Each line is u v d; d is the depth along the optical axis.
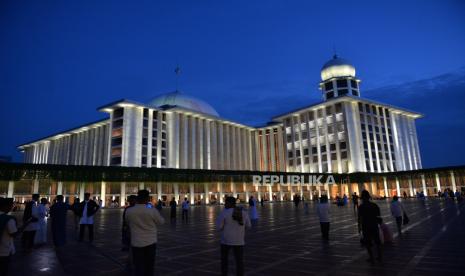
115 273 7.82
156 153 71.50
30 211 11.48
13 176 37.34
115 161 67.31
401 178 67.50
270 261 8.70
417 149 89.44
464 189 56.91
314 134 82.31
